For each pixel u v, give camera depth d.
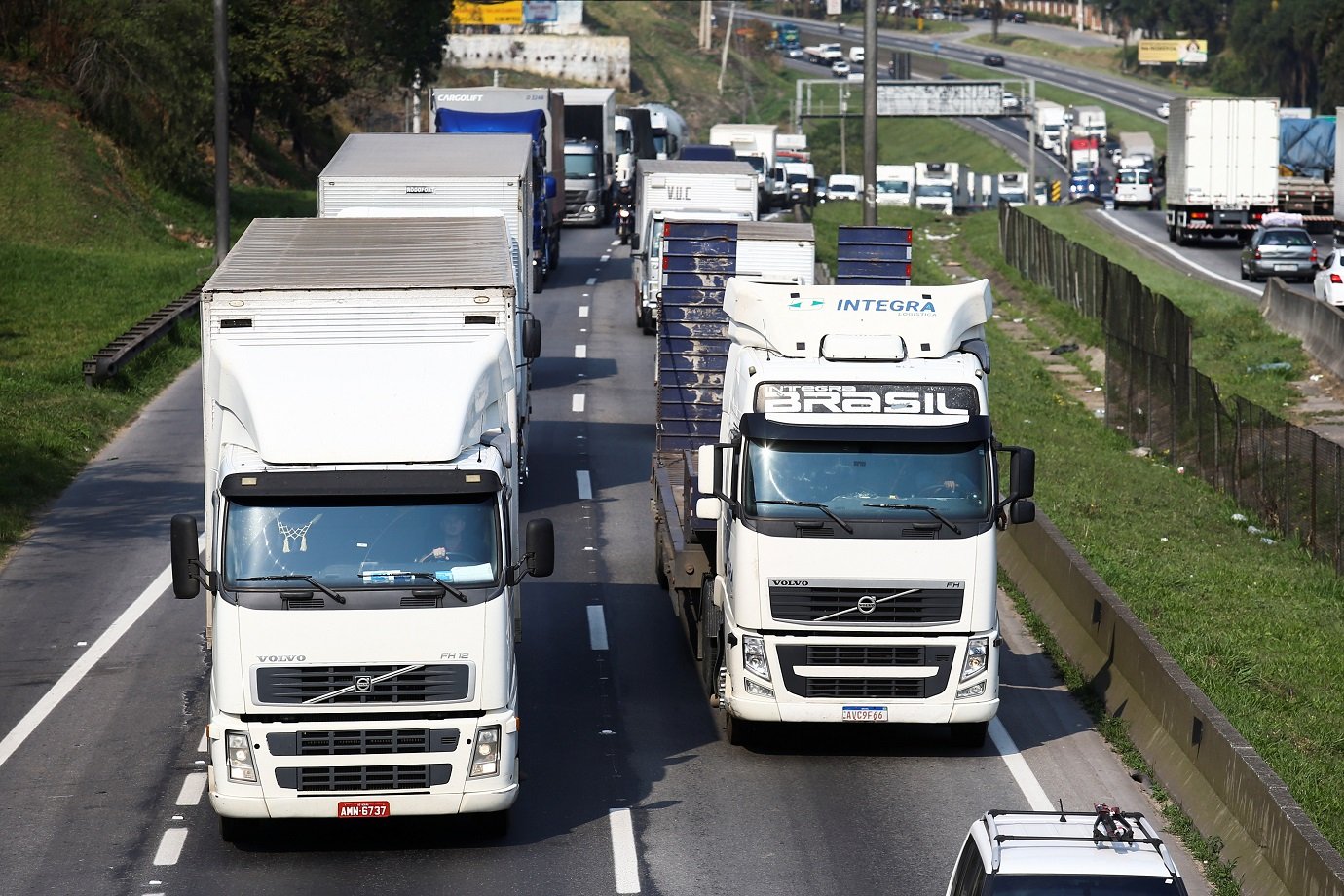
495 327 41.69
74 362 98.75
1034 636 55.62
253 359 38.81
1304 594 59.44
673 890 35.28
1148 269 155.50
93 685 49.62
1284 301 121.38
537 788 41.88
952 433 42.91
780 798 41.09
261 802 35.69
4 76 163.25
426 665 35.97
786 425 42.91
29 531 68.12
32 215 148.12
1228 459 76.44
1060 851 25.86
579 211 199.25
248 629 35.62
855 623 42.50
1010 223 166.50
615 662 52.91
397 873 36.25
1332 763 41.38
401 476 36.72
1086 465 82.50
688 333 63.22
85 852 37.34
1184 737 40.91
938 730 46.75
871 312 44.69
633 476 80.31
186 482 76.81
